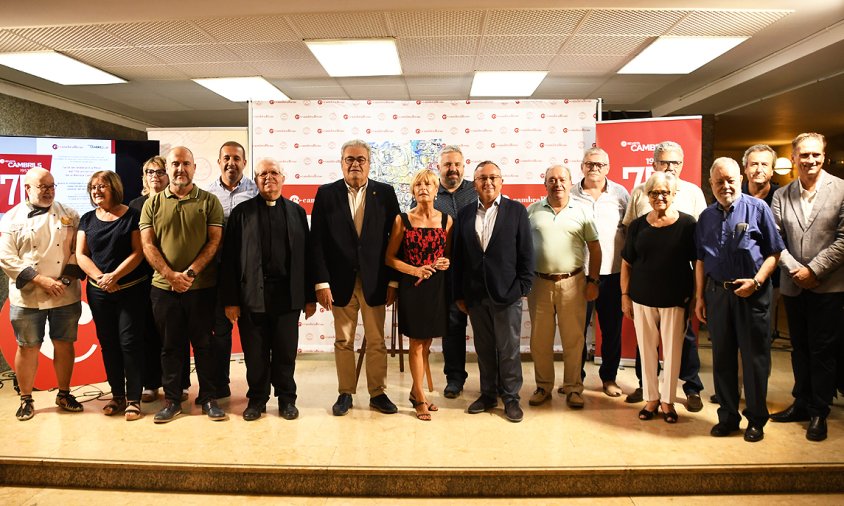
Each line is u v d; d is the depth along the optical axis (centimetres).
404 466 262
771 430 306
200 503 257
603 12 406
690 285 314
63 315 337
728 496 260
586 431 304
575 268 341
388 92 671
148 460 270
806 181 307
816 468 260
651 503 254
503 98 714
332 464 265
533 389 383
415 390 327
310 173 461
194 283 322
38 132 619
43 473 273
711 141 764
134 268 326
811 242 303
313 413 335
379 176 461
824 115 761
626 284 335
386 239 328
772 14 413
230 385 402
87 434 304
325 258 327
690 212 358
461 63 545
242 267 318
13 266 325
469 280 331
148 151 433
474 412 332
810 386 312
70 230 346
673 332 312
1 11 384
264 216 321
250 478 265
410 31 447
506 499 259
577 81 622
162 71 555
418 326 318
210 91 647
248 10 395
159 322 323
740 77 581
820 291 295
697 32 454
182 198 318
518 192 463
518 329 327
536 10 400
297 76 588
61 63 513
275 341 326
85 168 423
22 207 340
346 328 331
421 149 461
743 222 290
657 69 569
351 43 477
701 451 278
